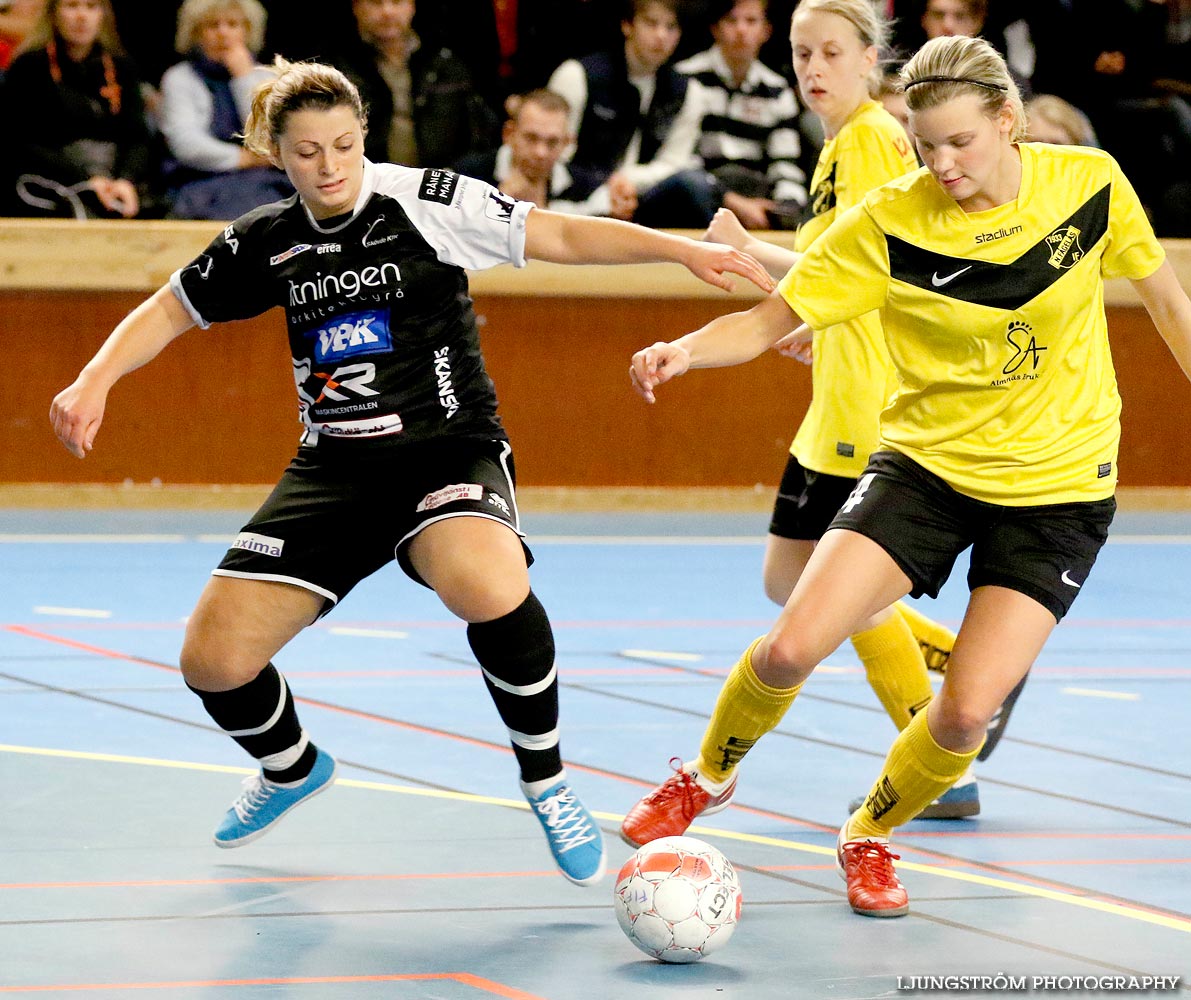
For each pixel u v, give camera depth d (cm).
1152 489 3709
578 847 1034
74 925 962
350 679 1767
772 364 3556
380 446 1045
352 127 1012
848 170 1345
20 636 1980
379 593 2386
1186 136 3731
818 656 1039
